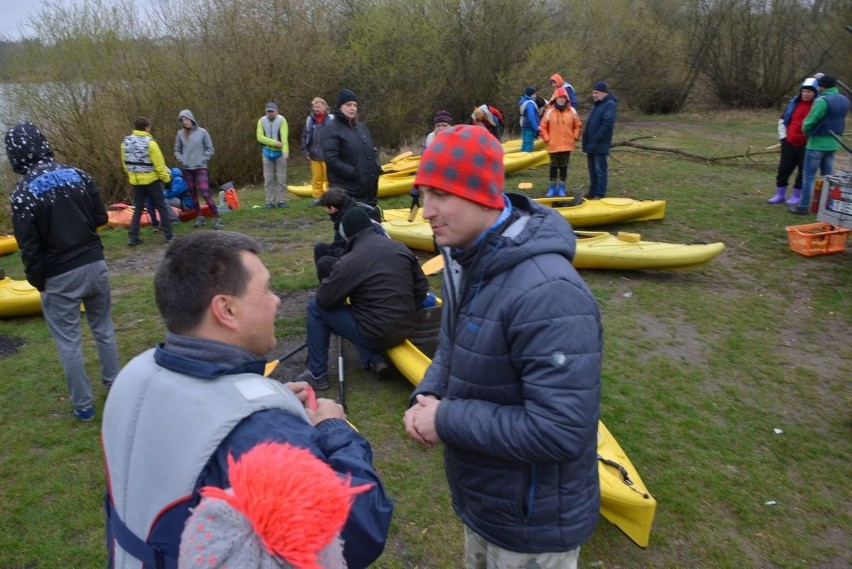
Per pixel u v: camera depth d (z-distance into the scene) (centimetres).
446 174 167
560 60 1888
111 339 445
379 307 428
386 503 145
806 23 2228
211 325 139
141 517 130
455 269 192
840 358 507
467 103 1931
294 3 1596
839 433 408
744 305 610
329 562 116
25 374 492
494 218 174
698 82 2497
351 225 436
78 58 1309
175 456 127
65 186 382
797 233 739
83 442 399
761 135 1773
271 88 1548
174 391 131
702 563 303
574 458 163
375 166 663
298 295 646
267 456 109
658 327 564
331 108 1731
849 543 316
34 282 389
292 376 477
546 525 181
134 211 852
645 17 2259
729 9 2241
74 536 321
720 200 989
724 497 347
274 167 1063
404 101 1780
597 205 841
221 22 1511
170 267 139
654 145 1599
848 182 698
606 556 306
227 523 106
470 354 175
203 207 1015
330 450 153
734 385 466
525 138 1316
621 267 677
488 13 1839
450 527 325
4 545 315
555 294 161
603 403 438
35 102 1292
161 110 1411
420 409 189
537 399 161
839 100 830
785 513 336
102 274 412
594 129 948
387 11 1723
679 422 417
